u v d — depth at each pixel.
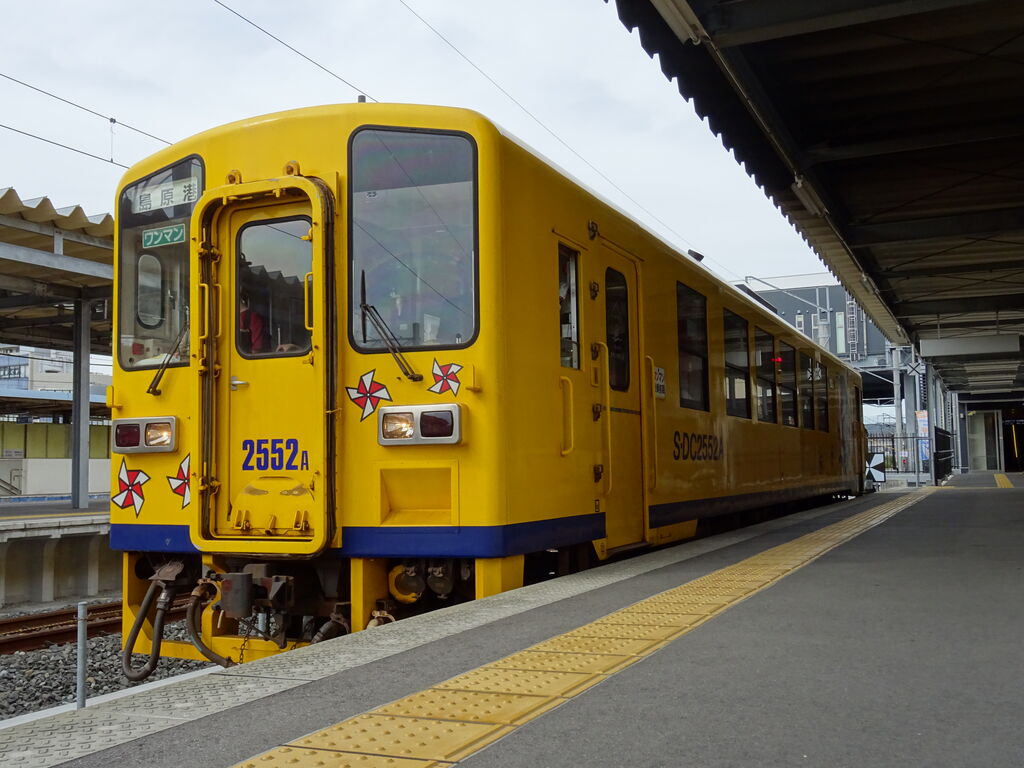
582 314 7.31
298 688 3.86
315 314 6.18
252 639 6.29
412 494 6.13
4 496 29.08
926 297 23.42
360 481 6.15
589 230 7.52
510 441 6.10
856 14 8.10
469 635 4.86
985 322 27.11
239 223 6.58
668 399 9.12
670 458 9.09
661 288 9.15
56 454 31.70
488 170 6.15
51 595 14.27
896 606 5.47
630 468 8.17
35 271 17.05
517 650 4.48
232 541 6.20
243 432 6.42
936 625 4.90
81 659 4.40
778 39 9.45
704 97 10.23
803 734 3.12
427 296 6.16
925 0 7.85
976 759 2.86
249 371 6.44
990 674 3.88
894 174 13.80
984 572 6.89
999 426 68.00
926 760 2.85
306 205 6.42
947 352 26.08
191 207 6.82
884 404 64.00
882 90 10.89
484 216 6.11
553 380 6.74
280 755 2.99
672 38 8.97
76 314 19.16
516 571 6.25
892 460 39.84
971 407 66.50
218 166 6.68
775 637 4.64
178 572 6.53
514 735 3.16
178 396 6.63
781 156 11.61
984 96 11.06
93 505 22.28
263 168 6.53
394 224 6.26
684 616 5.24
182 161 6.88
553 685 3.79
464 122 6.22
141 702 3.66
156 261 6.96
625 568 7.32
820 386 17.14
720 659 4.20
